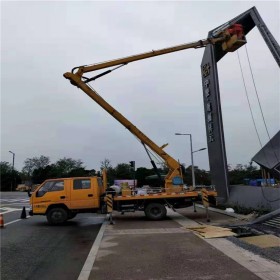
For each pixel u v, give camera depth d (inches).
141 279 266.8
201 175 2223.2
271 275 265.0
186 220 645.3
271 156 661.3
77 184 666.8
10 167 3855.8
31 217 789.9
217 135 888.9
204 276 269.1
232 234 443.5
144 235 470.0
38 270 313.3
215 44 864.3
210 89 924.6
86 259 339.3
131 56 794.2
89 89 772.6
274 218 523.8
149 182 793.6
